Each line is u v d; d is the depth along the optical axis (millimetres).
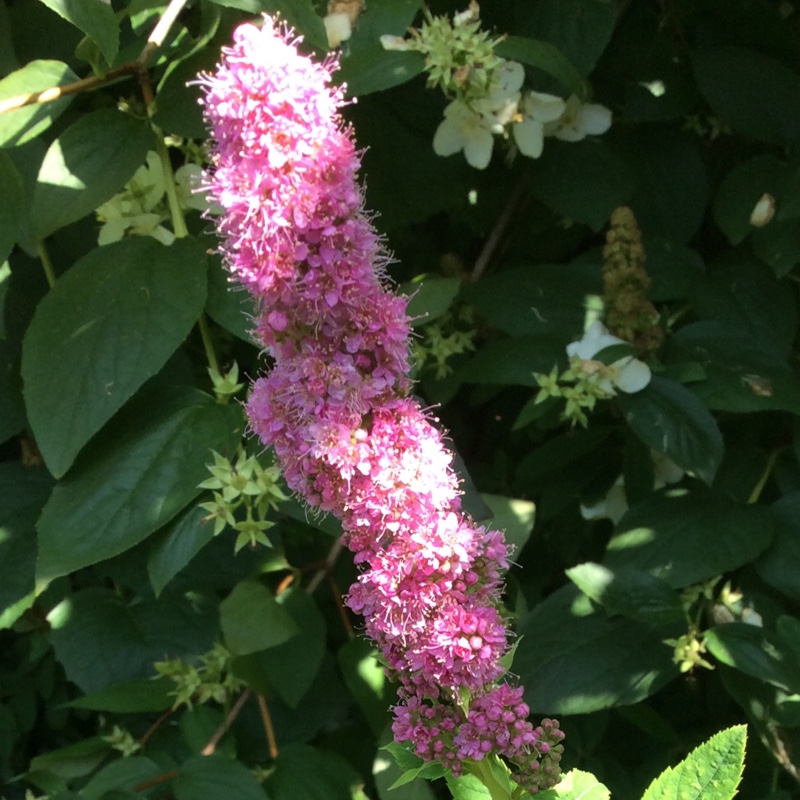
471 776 208
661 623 304
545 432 392
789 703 307
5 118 267
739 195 339
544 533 391
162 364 255
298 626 326
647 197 370
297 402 191
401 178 364
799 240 321
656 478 341
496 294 341
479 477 400
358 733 380
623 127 371
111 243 273
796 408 308
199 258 267
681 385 312
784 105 343
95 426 250
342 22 304
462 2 346
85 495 267
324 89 184
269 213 180
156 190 301
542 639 322
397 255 402
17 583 313
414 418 192
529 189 372
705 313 340
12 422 321
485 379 328
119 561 335
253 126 178
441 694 204
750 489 344
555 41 326
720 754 188
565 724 349
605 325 327
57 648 343
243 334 263
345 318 190
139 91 316
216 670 340
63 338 258
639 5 358
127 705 331
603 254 335
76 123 275
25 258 331
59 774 355
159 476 268
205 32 278
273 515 339
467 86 316
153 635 345
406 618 192
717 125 366
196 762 321
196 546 271
